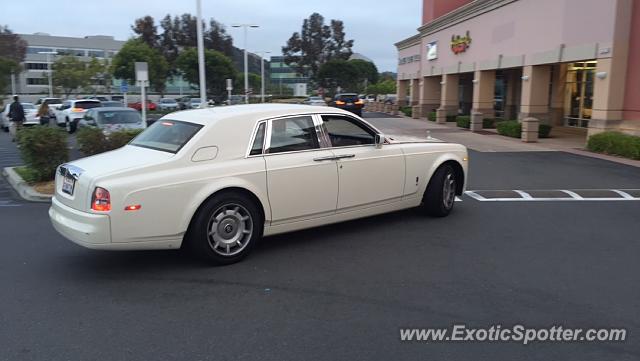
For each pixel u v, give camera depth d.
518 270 5.45
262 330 4.11
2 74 59.22
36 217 7.80
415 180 7.12
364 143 6.68
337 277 5.24
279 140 5.94
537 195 9.26
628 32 15.38
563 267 5.54
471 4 25.09
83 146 10.99
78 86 68.38
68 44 108.56
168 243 5.28
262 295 4.80
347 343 3.91
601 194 9.37
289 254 5.95
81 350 3.81
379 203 6.78
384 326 4.18
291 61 78.44
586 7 16.52
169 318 4.34
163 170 5.22
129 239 5.06
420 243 6.37
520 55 20.89
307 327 4.16
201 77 19.53
